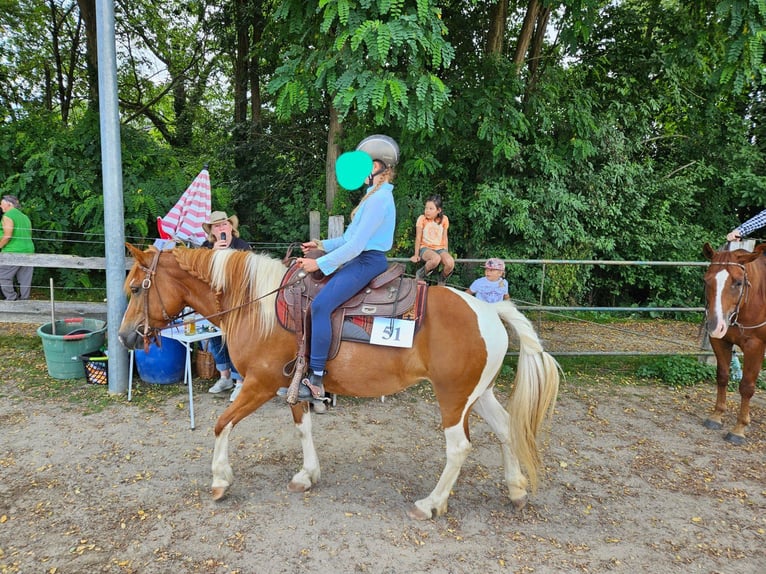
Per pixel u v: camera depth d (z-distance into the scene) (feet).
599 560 8.83
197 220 17.61
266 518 9.60
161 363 15.83
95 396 15.14
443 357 9.36
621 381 19.30
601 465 12.52
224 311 9.87
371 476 11.44
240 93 37.09
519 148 25.18
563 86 28.37
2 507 9.61
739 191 33.17
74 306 18.75
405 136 21.53
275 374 9.70
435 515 9.90
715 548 9.30
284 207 28.58
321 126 32.30
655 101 31.17
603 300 35.58
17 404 14.38
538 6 26.32
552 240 29.37
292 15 17.04
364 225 8.96
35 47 44.45
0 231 22.45
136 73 48.03
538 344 9.82
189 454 12.01
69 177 27.37
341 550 8.76
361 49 14.90
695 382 19.19
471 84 24.62
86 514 9.49
